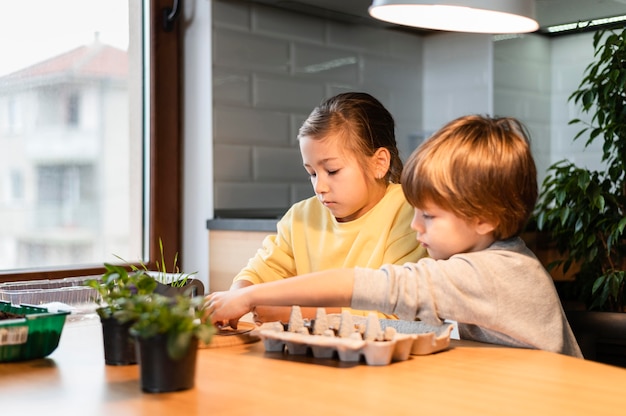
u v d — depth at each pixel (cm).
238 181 243
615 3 215
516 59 277
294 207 176
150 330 89
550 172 284
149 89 239
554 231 224
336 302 118
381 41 282
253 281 165
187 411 83
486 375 98
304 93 260
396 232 158
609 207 219
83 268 222
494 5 144
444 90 288
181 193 246
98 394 91
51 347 114
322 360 108
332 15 259
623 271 211
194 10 240
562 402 85
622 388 91
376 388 91
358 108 159
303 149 155
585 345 149
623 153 216
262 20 247
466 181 116
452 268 117
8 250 216
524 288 119
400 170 171
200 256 240
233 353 114
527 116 281
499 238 123
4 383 98
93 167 232
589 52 273
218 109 237
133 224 241
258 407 83
